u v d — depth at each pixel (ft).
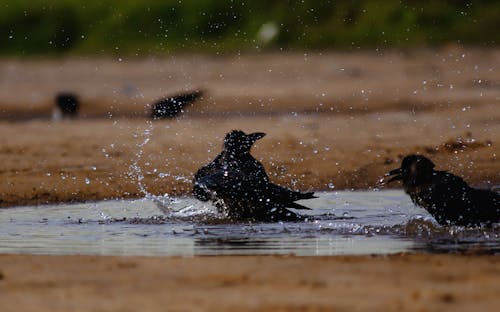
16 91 275.18
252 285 55.88
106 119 202.18
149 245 74.23
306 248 71.46
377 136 156.35
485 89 243.40
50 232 82.43
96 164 131.75
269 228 82.84
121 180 118.42
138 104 230.48
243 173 88.79
